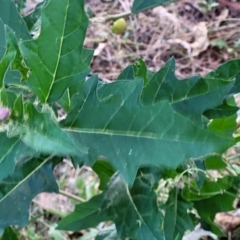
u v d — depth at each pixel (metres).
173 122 0.29
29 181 0.39
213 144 0.28
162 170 0.48
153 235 0.46
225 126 0.50
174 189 0.51
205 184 0.55
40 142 0.26
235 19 1.24
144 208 0.47
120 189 0.48
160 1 0.49
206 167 0.55
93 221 0.60
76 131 0.31
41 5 0.50
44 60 0.32
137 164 0.30
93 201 0.57
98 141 0.31
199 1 1.30
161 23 1.29
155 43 1.27
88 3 1.34
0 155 0.29
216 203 0.56
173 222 0.50
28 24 0.50
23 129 0.27
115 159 0.31
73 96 0.34
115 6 1.32
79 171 1.08
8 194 0.39
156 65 1.25
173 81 0.39
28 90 0.35
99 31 1.29
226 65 0.44
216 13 1.29
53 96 0.33
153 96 0.39
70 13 0.31
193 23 1.29
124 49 1.27
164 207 0.51
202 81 0.39
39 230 1.04
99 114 0.31
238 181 0.55
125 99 0.30
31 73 0.32
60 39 0.32
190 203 0.52
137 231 0.46
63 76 0.33
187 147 0.29
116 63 1.26
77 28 0.32
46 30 0.32
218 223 0.89
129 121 0.30
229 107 0.43
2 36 0.41
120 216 0.47
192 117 0.40
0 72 0.28
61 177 1.09
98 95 0.32
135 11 0.49
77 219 0.60
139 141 0.30
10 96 0.28
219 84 0.39
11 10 0.41
